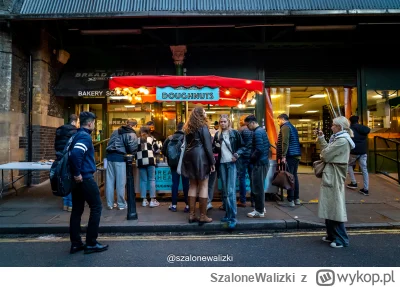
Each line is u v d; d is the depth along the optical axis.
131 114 10.10
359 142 7.10
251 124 5.65
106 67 9.66
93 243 4.11
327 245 4.33
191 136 4.96
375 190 7.43
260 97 9.64
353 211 5.90
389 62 9.58
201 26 8.54
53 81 9.02
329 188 4.24
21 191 7.50
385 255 3.93
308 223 5.15
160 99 6.53
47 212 5.87
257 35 9.38
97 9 8.03
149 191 6.53
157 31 9.30
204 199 5.08
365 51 9.54
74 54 9.65
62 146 5.93
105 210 6.03
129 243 4.47
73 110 9.94
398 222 5.22
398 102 9.52
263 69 9.62
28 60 8.23
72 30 9.12
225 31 9.34
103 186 7.79
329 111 10.03
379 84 9.49
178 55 9.15
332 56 9.61
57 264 3.72
